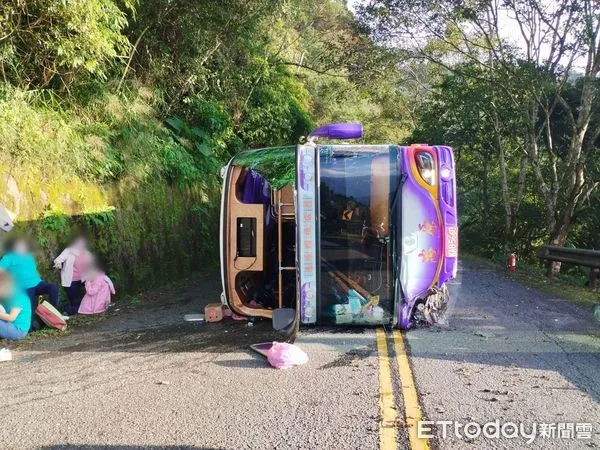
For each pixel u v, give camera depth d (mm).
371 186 7109
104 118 10680
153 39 12727
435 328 7301
